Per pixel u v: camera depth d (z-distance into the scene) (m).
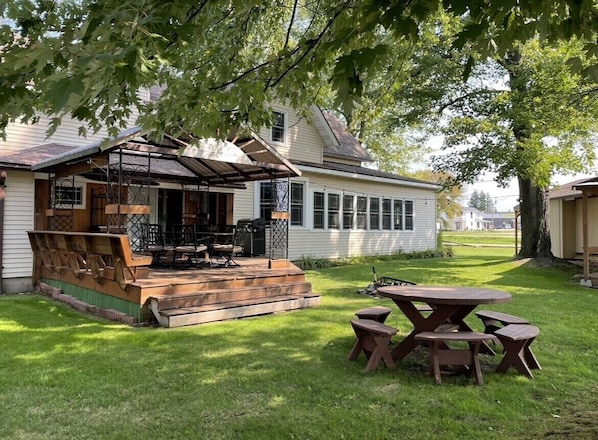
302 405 3.45
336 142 16.86
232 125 4.20
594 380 4.04
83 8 2.38
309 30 4.89
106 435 2.96
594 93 10.75
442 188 18.72
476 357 4.02
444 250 20.09
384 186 17.78
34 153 9.72
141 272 6.70
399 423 3.14
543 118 11.79
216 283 6.87
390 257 17.31
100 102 2.89
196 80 3.75
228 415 3.27
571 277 12.21
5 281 9.02
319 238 15.05
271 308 7.02
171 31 2.17
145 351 4.84
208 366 4.36
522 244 16.00
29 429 3.04
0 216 8.84
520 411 3.37
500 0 2.33
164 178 10.84
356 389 3.78
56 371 4.19
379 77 9.57
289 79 3.82
